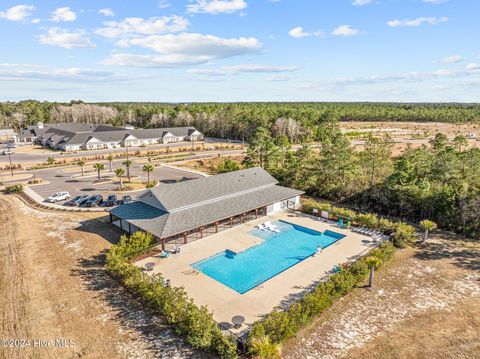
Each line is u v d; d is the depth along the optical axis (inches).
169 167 2997.0
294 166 2257.6
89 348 760.3
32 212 1744.6
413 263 1190.3
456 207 1509.6
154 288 911.7
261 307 930.7
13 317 871.7
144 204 1513.3
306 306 861.8
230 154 3627.0
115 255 1123.9
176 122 5979.3
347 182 2015.3
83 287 1016.9
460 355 748.6
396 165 2044.8
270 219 1669.5
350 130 5551.2
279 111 5728.3
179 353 746.2
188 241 1385.3
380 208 1797.5
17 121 6156.5
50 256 1227.2
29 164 3068.4
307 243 1402.6
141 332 815.7
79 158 3368.6
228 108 5866.1
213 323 795.4
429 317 885.2
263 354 694.5
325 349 764.6
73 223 1578.5
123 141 4306.1
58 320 859.4
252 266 1197.1
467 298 973.2
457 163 1844.2
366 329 836.6
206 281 1077.1
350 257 1241.4
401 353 754.2
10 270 1123.3
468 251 1294.3
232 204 1552.7
